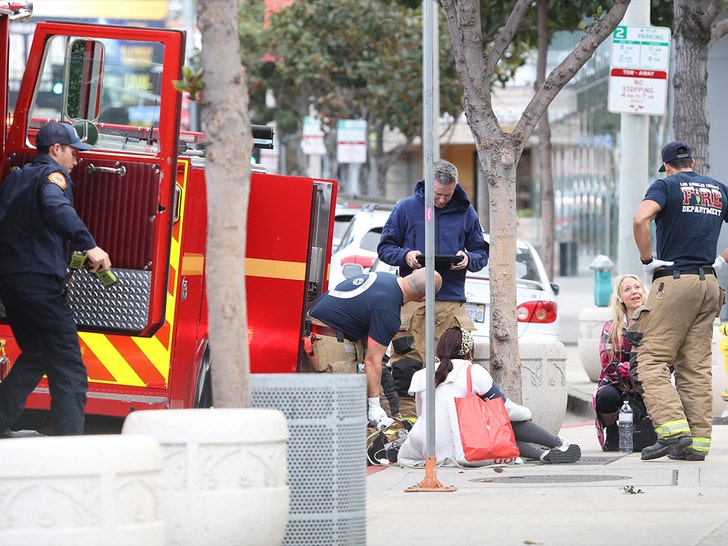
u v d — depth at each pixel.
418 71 98.94
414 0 67.56
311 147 112.75
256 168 34.59
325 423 18.47
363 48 100.06
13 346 28.73
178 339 28.45
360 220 45.69
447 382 31.03
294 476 18.44
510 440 30.56
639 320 30.88
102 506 14.73
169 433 16.58
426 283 25.80
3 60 28.14
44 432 30.56
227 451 16.61
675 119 42.12
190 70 18.17
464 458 30.39
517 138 33.50
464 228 34.47
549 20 67.00
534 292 44.69
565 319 82.62
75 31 27.80
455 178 33.84
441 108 101.75
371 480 28.86
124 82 27.42
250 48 116.50
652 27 41.19
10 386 25.75
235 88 18.31
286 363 31.64
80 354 25.48
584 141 126.19
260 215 31.84
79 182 27.03
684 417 30.56
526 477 28.81
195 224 29.08
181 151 30.75
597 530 21.89
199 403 29.67
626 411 33.22
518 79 147.50
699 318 30.73
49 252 25.08
